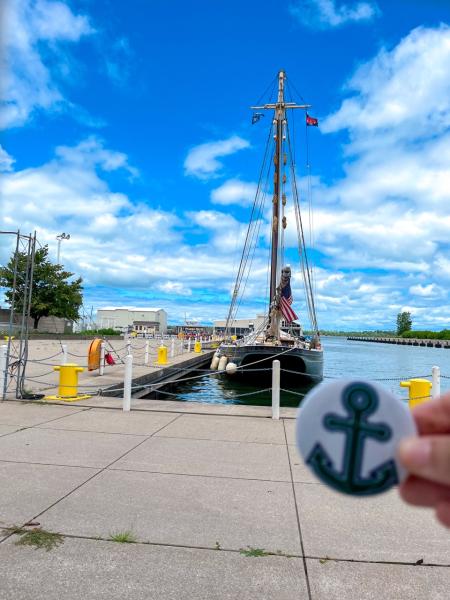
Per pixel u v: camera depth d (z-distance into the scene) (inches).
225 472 226.7
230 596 123.1
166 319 4616.1
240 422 349.4
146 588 125.6
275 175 1000.9
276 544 153.1
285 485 210.2
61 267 1924.2
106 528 160.6
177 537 155.7
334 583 130.3
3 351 427.8
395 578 133.4
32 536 152.9
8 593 121.6
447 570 138.4
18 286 1504.7
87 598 120.5
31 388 484.4
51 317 2042.3
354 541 156.7
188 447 272.4
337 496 198.4
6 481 204.2
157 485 205.0
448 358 2551.7
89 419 346.9
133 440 286.0
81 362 824.3
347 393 38.4
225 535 158.6
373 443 37.3
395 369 1642.5
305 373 810.2
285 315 796.0
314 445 38.4
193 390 852.6
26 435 290.7
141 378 628.4
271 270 988.6
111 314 4350.4
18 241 421.7
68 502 182.4
